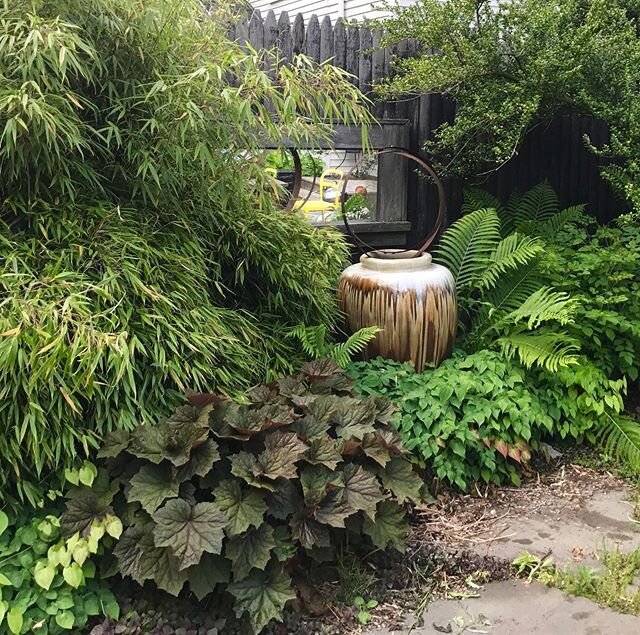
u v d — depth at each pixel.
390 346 3.64
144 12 2.61
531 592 2.59
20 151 2.41
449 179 4.83
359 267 3.81
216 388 2.71
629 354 3.86
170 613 2.33
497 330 3.88
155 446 2.35
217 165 2.81
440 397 3.28
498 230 4.63
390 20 4.43
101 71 2.62
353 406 2.80
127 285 2.55
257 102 2.76
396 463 2.75
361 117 3.10
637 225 4.59
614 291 3.96
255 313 3.38
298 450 2.45
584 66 4.23
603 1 4.12
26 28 2.36
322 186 4.57
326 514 2.42
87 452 2.34
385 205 4.70
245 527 2.26
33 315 2.22
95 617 2.30
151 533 2.26
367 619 2.42
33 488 2.32
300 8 7.27
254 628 2.21
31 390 2.20
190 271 2.79
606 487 3.38
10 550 2.24
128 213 2.80
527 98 4.25
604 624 2.40
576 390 3.71
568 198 5.45
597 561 2.77
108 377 2.40
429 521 3.04
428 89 4.37
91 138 2.77
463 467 3.24
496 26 4.18
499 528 3.01
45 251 2.51
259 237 3.24
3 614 2.09
